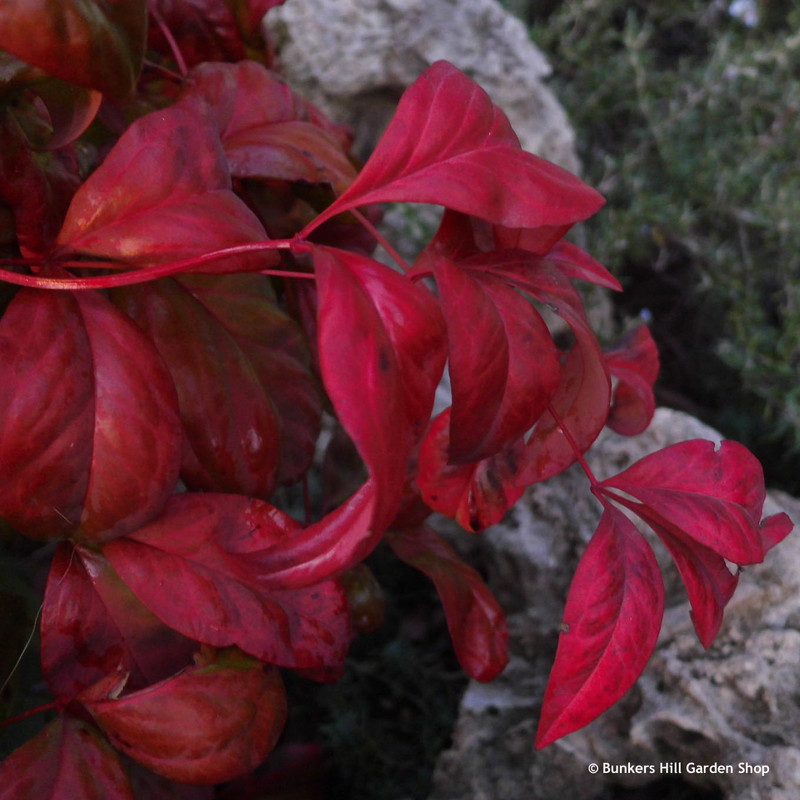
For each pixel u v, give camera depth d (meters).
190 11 0.45
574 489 0.59
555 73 1.19
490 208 0.36
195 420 0.39
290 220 0.47
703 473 0.39
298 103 0.44
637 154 1.07
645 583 0.37
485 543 0.65
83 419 0.36
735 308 0.97
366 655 0.71
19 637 0.41
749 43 1.10
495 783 0.53
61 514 0.36
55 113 0.36
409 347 0.34
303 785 0.54
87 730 0.37
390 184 0.35
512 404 0.37
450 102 0.36
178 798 0.41
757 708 0.48
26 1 0.33
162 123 0.36
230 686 0.37
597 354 0.37
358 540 0.32
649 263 1.12
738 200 1.04
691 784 0.50
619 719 0.51
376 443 0.31
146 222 0.36
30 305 0.36
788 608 0.48
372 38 0.81
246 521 0.39
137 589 0.38
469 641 0.45
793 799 0.46
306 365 0.43
